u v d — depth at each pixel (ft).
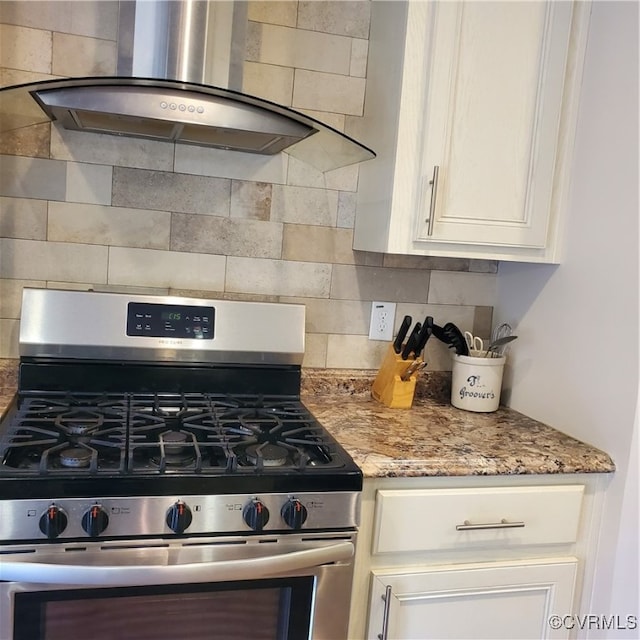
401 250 5.42
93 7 5.52
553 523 4.98
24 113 4.83
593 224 5.40
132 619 4.08
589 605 5.22
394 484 4.63
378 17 5.92
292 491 4.17
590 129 5.48
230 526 4.08
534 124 5.52
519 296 6.38
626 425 4.95
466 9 5.26
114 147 5.67
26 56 5.42
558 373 5.73
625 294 5.02
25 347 5.25
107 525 3.85
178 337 5.56
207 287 6.01
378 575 4.60
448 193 5.41
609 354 5.15
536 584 5.00
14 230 5.56
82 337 5.35
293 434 4.84
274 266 6.16
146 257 5.85
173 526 3.92
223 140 5.44
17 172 5.51
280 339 5.80
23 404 5.07
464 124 5.36
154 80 4.29
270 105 4.51
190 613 4.18
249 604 4.29
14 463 4.04
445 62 5.25
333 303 6.36
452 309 6.69
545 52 5.45
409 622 4.76
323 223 6.23
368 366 6.54
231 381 5.73
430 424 5.60
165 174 5.81
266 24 5.91
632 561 4.99
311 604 4.34
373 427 5.38
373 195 5.81
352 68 6.15
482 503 4.78
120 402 5.26
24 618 3.83
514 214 5.58
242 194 6.00
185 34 4.76
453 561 4.83
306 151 5.71
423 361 6.19
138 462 4.24
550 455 4.97
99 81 4.26
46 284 5.67
